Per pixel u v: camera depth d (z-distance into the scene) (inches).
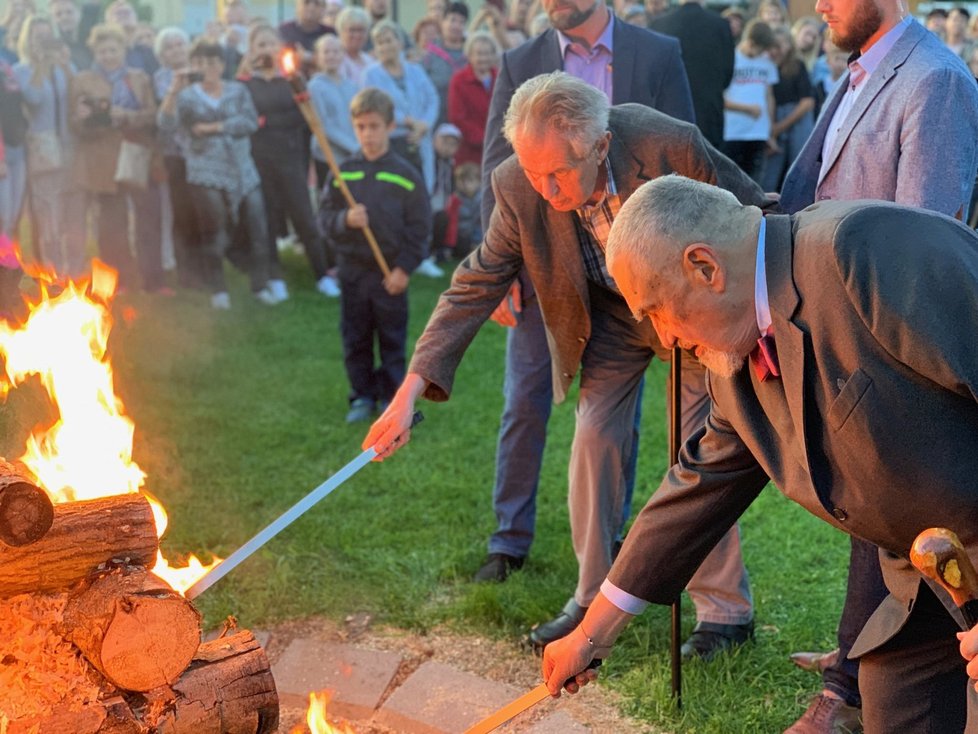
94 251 373.4
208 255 309.9
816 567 152.0
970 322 69.9
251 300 320.2
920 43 112.3
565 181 106.1
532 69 147.6
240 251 336.5
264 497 177.2
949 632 83.7
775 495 175.9
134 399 225.9
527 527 151.6
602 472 126.0
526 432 148.8
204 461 193.0
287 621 139.6
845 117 117.0
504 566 149.9
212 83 304.8
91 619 80.6
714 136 242.4
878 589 109.7
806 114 354.3
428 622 138.4
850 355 73.7
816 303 74.0
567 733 115.3
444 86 378.0
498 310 144.5
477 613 138.6
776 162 359.6
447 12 379.6
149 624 81.3
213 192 304.2
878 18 113.4
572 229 116.8
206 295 324.5
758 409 82.6
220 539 160.2
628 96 145.1
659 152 112.3
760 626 136.9
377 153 221.1
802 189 123.8
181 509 170.7
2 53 338.0
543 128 103.6
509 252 122.2
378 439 113.5
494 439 205.6
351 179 220.2
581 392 128.1
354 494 178.7
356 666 129.5
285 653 132.5
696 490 89.7
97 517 82.4
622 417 126.6
